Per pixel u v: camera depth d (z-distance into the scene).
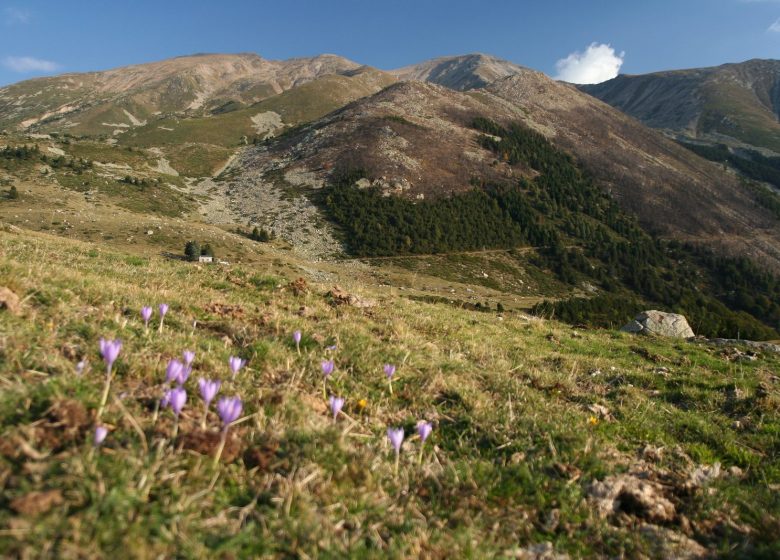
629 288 95.75
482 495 3.74
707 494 4.29
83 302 6.49
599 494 4.02
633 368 10.42
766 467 5.29
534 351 10.76
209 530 2.55
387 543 2.87
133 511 2.42
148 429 3.29
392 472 3.74
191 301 8.23
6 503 2.28
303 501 2.95
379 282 68.81
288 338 7.01
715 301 94.25
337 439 3.77
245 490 3.01
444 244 93.00
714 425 6.60
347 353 6.77
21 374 3.71
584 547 3.37
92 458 2.68
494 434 4.99
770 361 12.62
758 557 3.48
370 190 107.62
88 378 3.94
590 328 16.17
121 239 66.38
